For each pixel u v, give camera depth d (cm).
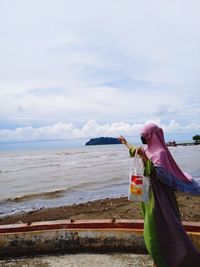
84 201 1201
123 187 1540
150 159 230
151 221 224
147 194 224
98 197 1285
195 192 230
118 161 3278
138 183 225
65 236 292
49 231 292
